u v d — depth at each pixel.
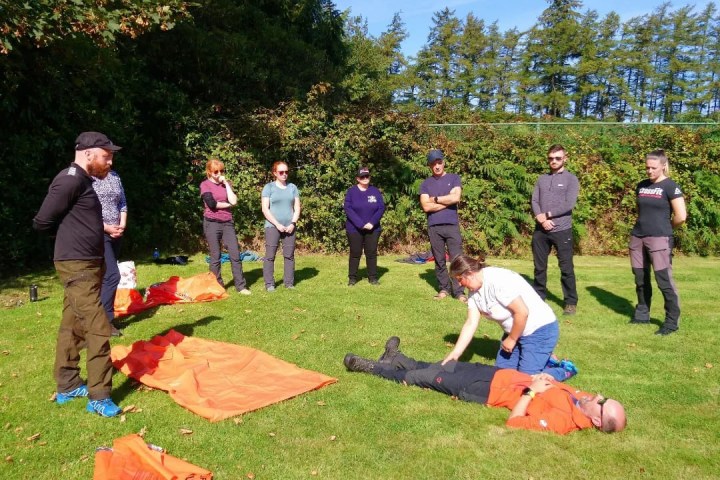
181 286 7.26
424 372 4.49
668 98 48.00
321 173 11.12
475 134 11.59
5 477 3.22
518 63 51.25
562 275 6.92
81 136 4.11
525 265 10.37
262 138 10.85
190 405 4.07
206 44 11.86
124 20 8.37
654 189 6.17
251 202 10.88
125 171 10.10
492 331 6.15
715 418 4.04
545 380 4.07
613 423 3.73
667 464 3.42
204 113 10.88
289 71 15.26
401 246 11.44
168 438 3.67
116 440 3.45
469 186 11.18
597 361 5.21
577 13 46.56
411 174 11.12
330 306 7.09
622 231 11.54
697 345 5.68
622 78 46.69
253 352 5.16
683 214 6.00
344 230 11.12
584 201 11.48
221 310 6.82
